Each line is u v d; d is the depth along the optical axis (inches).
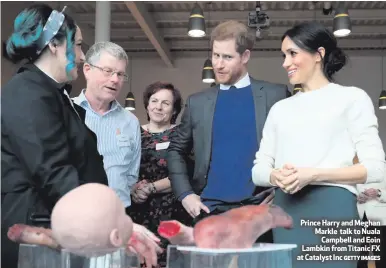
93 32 137.9
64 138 33.3
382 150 37.8
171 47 315.3
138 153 60.7
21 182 31.6
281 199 38.7
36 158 31.0
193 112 51.5
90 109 55.4
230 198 45.9
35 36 35.3
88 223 24.0
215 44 49.9
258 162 42.1
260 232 28.9
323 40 40.4
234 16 213.5
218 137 49.1
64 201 24.8
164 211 59.5
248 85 50.6
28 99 32.3
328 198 37.1
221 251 26.0
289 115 40.4
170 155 53.5
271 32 232.4
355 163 38.5
